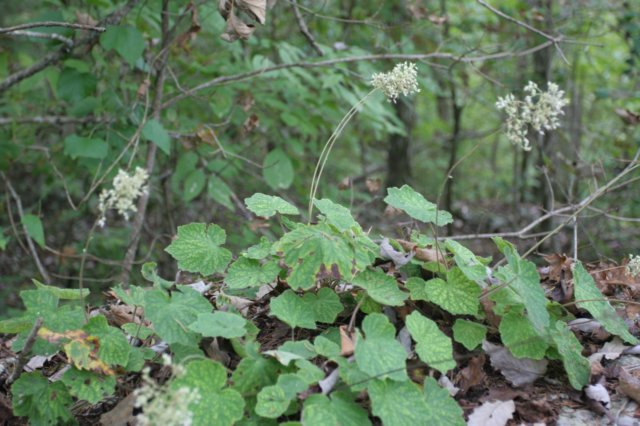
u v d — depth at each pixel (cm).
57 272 603
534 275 199
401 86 218
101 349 186
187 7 391
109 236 578
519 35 527
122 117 411
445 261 213
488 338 214
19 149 438
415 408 170
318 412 163
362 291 215
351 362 180
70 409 201
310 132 458
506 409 184
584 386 194
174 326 186
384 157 1073
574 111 727
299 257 196
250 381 178
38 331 182
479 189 1063
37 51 593
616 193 529
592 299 210
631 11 523
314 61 450
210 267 211
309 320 195
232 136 576
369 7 589
